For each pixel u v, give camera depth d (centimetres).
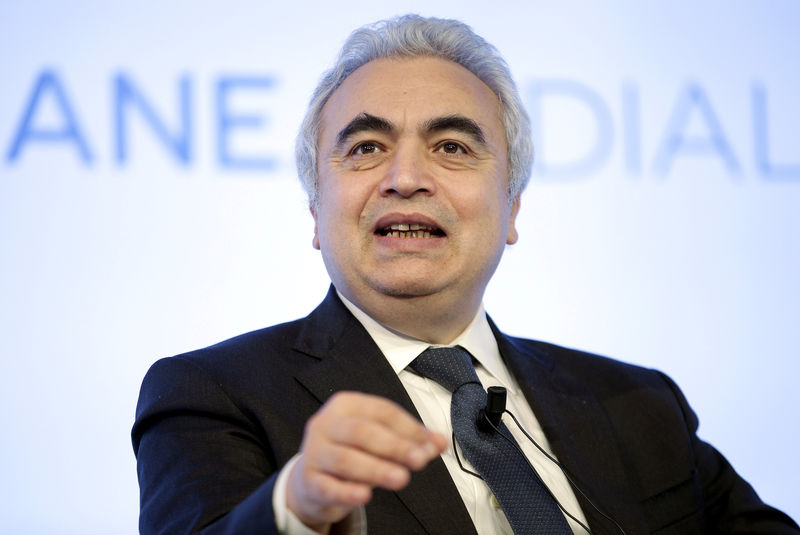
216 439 618
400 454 418
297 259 1146
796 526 727
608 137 1212
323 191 725
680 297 1204
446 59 749
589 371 785
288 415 639
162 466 609
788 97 1248
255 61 1167
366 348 682
